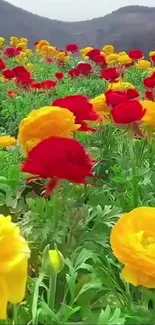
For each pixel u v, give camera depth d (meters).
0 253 0.60
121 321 0.71
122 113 1.08
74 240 0.91
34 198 1.12
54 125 0.92
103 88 3.38
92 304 0.82
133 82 3.85
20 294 0.60
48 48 5.10
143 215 0.72
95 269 0.83
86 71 3.52
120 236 0.68
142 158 1.30
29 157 0.81
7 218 0.64
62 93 2.96
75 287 0.82
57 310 0.81
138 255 0.67
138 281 0.68
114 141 1.46
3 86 3.14
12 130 2.34
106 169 1.39
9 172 1.19
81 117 1.06
